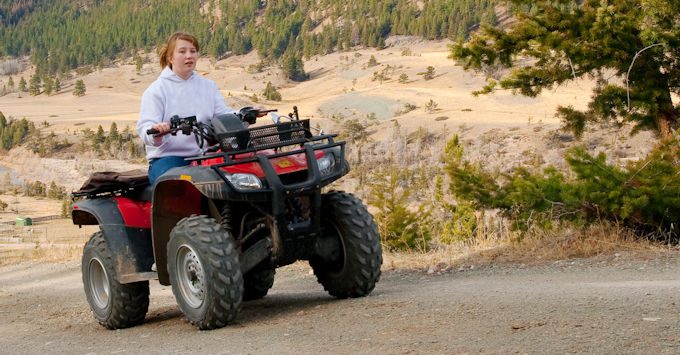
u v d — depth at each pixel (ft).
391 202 56.29
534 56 44.34
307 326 18.81
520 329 15.40
